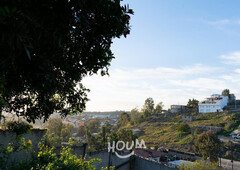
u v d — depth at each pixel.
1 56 1.86
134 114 105.81
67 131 45.06
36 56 2.36
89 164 6.15
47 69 2.59
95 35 3.09
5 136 7.09
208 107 90.19
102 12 2.90
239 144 51.44
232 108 87.38
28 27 1.85
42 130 8.73
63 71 3.70
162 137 67.75
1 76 2.02
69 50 3.26
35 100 3.93
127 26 3.20
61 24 2.30
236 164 40.28
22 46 1.80
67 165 5.59
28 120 4.06
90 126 88.38
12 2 1.71
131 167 19.98
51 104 4.32
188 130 66.88
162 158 38.16
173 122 87.19
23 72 2.62
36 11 2.05
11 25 1.68
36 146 8.43
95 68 3.58
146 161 20.06
